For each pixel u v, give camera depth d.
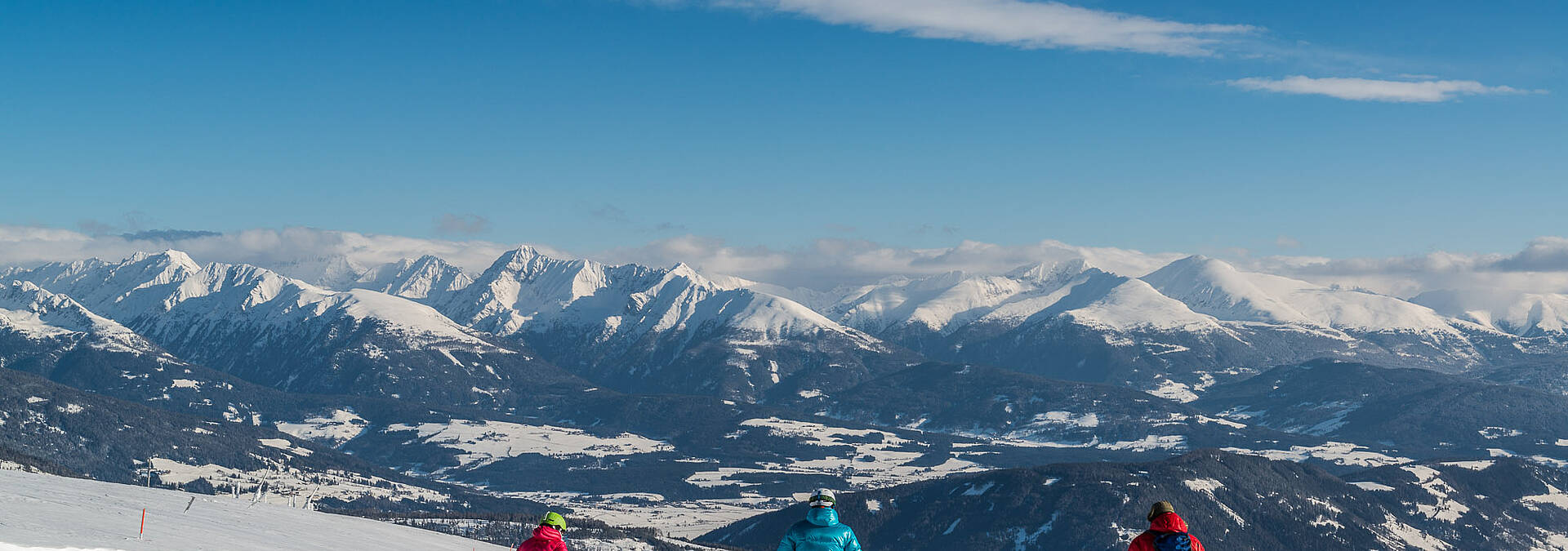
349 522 72.12
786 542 27.84
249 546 45.75
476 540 77.44
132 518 51.00
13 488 60.72
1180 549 24.91
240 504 72.38
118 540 40.75
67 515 47.41
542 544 31.06
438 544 66.19
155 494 71.62
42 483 67.75
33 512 47.06
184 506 63.72
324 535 57.84
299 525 62.12
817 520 27.73
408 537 67.19
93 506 54.88
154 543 41.50
